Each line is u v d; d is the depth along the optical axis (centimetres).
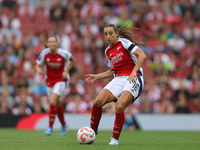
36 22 6372
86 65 5556
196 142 2042
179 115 3841
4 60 5200
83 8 6519
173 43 6088
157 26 6366
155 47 5891
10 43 5653
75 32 6041
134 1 6775
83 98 4638
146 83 4806
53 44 2475
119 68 1816
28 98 4484
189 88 5025
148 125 3781
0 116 3684
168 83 5059
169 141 2120
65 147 1555
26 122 3681
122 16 6238
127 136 2644
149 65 5494
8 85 4772
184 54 5903
